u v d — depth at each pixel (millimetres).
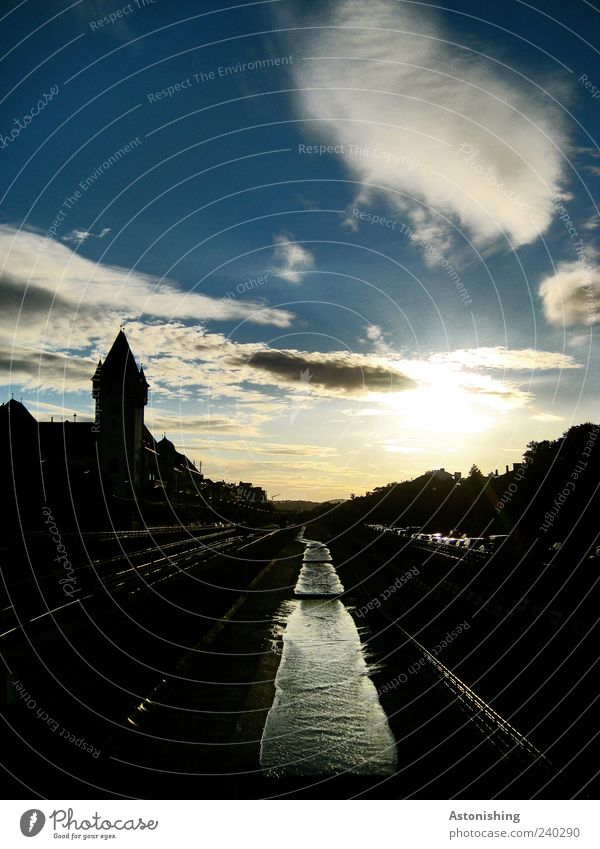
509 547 51469
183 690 31922
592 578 32188
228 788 20719
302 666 38969
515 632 31703
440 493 121688
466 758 21797
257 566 93125
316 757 23875
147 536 105938
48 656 25438
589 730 19672
